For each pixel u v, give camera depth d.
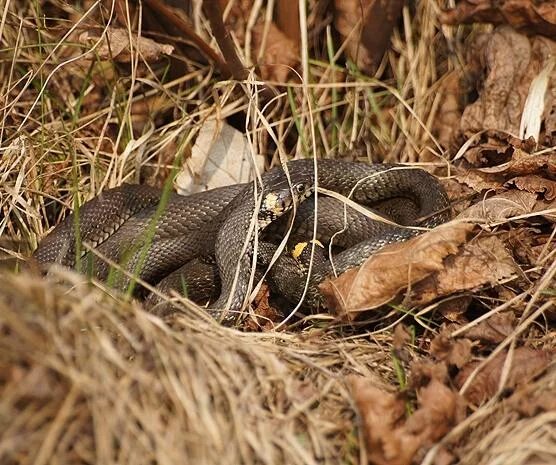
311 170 11.86
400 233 10.75
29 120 12.79
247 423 7.63
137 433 7.21
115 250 11.74
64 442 7.07
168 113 13.74
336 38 14.20
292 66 13.50
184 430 7.39
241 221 11.20
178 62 13.70
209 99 13.60
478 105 12.86
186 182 12.77
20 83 13.10
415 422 7.89
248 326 10.46
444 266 9.83
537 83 12.30
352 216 11.82
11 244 11.55
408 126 13.73
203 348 8.16
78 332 7.57
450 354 8.90
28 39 13.38
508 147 11.92
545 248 10.21
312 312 10.70
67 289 9.87
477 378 8.62
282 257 10.98
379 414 7.84
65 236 11.47
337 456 7.78
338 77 13.96
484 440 7.76
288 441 7.62
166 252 11.67
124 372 7.63
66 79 13.39
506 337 9.20
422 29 14.10
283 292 10.86
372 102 13.44
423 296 9.87
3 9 12.96
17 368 7.25
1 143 12.22
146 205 12.31
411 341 9.59
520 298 9.61
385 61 14.22
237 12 13.73
